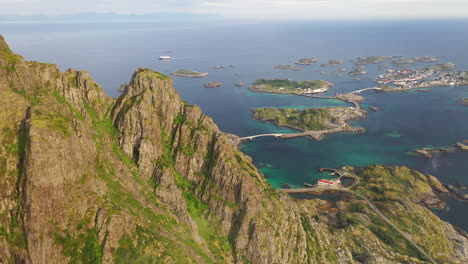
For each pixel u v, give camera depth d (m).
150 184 154.12
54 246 99.25
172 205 150.62
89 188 113.56
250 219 150.88
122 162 150.88
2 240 98.25
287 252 155.62
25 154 101.06
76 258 100.62
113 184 132.25
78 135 127.31
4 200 100.50
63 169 104.62
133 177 150.00
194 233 146.12
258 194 157.12
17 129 109.00
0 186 100.81
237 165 160.75
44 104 126.00
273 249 148.62
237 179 156.12
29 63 141.25
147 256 111.19
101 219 108.19
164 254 115.38
